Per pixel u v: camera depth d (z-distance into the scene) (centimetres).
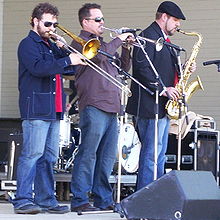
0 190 1692
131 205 891
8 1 2206
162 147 1137
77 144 1678
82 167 1065
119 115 1131
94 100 1047
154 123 1098
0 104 2203
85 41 1011
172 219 866
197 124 1697
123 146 1543
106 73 1031
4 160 1830
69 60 1005
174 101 1104
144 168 1106
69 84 1909
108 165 1091
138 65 1092
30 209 1040
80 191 1070
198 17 2078
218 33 2066
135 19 2120
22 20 2200
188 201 862
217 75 2055
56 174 1518
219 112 2048
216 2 2070
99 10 1067
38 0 2184
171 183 874
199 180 905
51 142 1075
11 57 2206
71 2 2155
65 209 1071
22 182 1042
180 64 1132
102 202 1088
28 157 1038
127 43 1053
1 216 1014
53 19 1028
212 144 1727
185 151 1700
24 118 1034
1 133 1844
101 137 1066
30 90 1034
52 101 1038
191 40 2072
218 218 909
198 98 2062
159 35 1126
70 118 1697
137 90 1109
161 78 1112
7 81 2203
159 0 2102
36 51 1024
